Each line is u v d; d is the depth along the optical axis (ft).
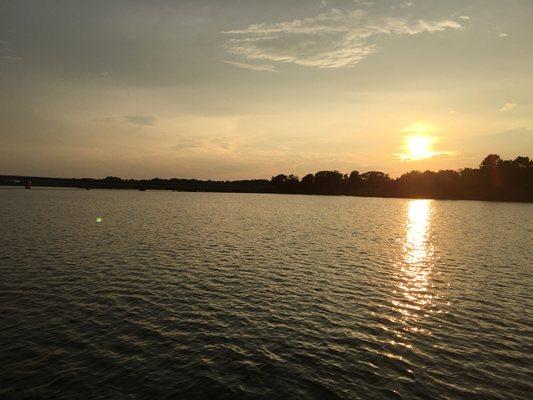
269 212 468.75
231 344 84.64
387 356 80.84
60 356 77.15
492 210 602.85
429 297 121.29
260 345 84.53
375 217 435.12
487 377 72.95
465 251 206.18
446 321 100.89
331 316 102.99
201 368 73.97
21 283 123.75
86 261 156.76
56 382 67.87
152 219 330.54
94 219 314.76
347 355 80.84
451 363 78.18
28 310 100.78
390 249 208.33
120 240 210.38
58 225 266.57
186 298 114.11
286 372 73.20
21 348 79.92
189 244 204.33
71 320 95.25
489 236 269.85
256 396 65.16
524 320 102.42
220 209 504.43
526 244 232.73
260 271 149.28
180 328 92.48
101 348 81.05
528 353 83.15
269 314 103.30
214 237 232.53
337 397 65.41
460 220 407.64
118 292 117.80
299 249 199.82
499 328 96.73
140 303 108.68
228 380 69.92
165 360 76.74
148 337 86.99
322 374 72.79
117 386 67.15
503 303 116.16
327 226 316.81
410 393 66.95
